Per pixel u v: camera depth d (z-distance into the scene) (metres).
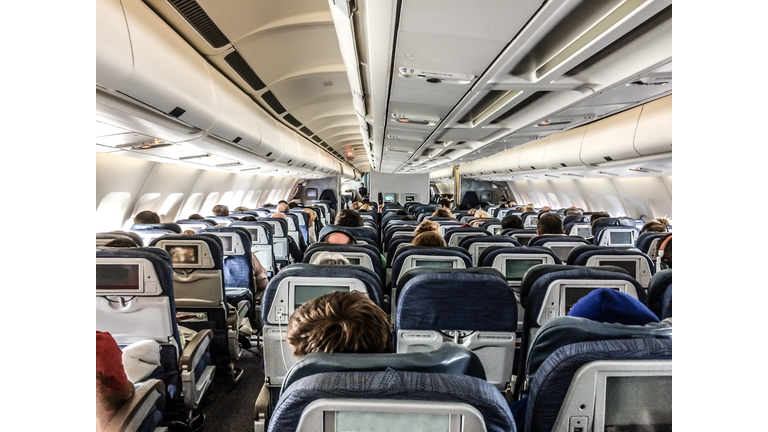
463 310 2.08
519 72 3.16
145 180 7.01
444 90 3.45
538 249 3.37
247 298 4.33
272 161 8.02
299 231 7.93
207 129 4.36
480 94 3.58
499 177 15.80
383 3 1.94
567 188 14.35
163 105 3.30
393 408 0.80
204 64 4.09
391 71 3.02
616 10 2.07
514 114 4.83
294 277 2.23
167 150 5.02
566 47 2.60
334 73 5.91
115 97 2.90
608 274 2.28
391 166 14.68
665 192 9.20
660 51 2.57
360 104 4.95
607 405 1.01
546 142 9.42
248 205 14.55
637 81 3.03
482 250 3.85
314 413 0.81
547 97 3.93
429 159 11.07
